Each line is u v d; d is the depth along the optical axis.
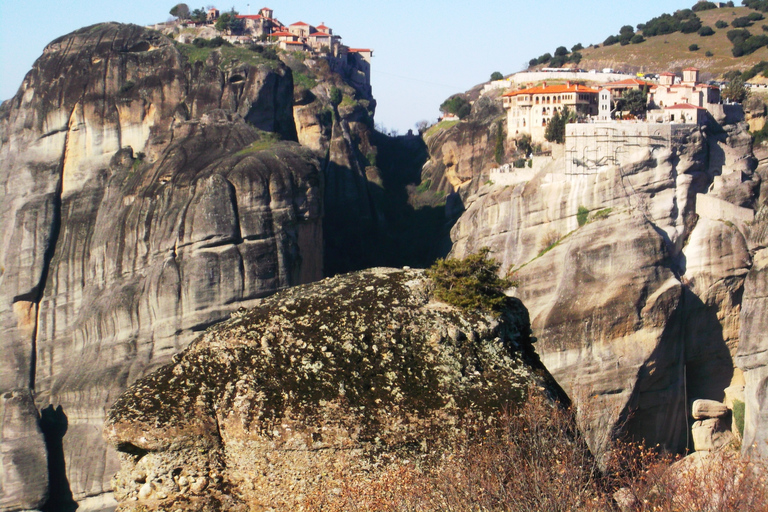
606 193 94.31
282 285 109.94
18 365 120.94
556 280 89.88
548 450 22.44
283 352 23.83
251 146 121.00
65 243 125.88
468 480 21.34
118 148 130.62
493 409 23.12
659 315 86.00
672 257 92.75
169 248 110.19
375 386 23.27
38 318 123.62
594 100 130.50
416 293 25.61
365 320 24.61
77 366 114.88
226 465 22.47
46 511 108.62
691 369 92.44
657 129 94.88
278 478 22.20
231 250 108.19
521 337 25.86
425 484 21.59
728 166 101.50
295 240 112.44
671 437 88.50
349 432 22.38
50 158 130.50
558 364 86.31
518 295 91.12
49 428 113.12
